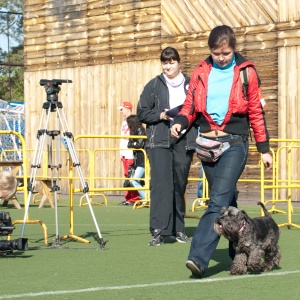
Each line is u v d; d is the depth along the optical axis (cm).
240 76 851
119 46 2452
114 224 1447
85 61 2542
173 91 1144
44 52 2661
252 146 2086
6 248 978
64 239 1186
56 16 2625
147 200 1817
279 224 1409
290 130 2052
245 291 780
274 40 2084
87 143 2516
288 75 2056
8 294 764
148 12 2377
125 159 2006
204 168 875
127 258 1002
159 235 1134
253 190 2109
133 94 2419
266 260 898
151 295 759
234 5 2173
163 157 1133
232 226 830
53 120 2598
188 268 842
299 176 2020
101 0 2498
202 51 2250
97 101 2503
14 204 1858
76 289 790
